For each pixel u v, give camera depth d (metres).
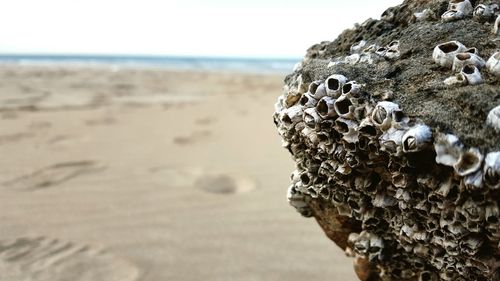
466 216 0.16
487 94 0.16
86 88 1.58
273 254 0.34
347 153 0.18
